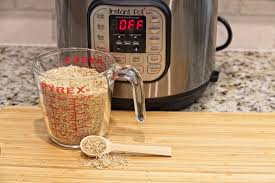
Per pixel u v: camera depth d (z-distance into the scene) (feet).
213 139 2.48
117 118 2.68
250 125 2.61
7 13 3.57
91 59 2.61
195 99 2.87
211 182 2.15
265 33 3.58
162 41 2.51
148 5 2.43
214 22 2.81
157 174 2.21
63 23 2.66
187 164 2.28
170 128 2.58
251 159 2.32
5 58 3.47
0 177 2.17
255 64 3.42
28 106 2.80
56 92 2.32
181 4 2.50
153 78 2.59
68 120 2.37
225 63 3.43
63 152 2.38
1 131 2.54
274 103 2.89
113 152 2.36
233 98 2.96
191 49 2.63
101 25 2.51
